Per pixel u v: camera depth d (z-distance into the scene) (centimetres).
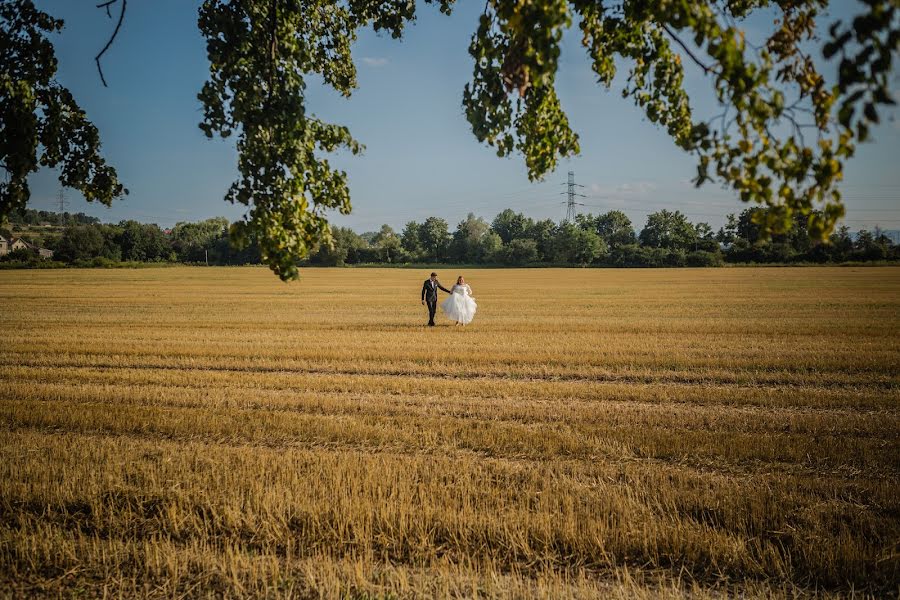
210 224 15088
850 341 1992
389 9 645
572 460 826
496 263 13712
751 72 300
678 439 888
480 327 2448
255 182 457
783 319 2758
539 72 330
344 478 725
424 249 15425
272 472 752
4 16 516
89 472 758
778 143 312
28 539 586
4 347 1911
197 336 2212
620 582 515
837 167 300
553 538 580
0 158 491
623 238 17812
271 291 5269
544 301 4066
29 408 1091
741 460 818
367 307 3609
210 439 935
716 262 11500
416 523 603
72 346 1934
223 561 545
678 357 1675
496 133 431
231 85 464
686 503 650
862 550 544
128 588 520
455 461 795
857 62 260
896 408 1120
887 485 700
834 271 8569
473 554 566
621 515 621
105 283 6425
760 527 600
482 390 1284
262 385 1348
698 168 329
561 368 1544
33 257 11206
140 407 1115
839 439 885
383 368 1575
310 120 472
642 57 436
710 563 546
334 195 483
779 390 1258
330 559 545
